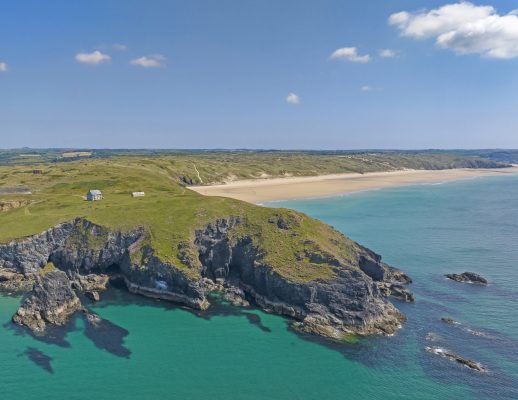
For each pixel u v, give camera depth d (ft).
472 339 218.18
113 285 285.64
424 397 172.55
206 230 304.09
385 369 191.31
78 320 233.55
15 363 191.42
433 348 208.95
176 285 262.06
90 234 299.79
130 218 311.68
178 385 178.29
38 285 240.32
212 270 295.48
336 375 186.60
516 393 174.81
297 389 176.96
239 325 231.91
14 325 225.35
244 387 177.78
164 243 285.84
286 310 245.24
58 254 299.17
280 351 205.77
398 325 232.94
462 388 178.09
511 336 221.46
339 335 221.25
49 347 205.46
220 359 198.08
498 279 305.73
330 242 296.51
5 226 309.22
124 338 215.92
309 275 250.57
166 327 228.43
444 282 299.38
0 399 167.84
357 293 238.68
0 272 285.43
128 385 177.68
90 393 172.45
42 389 174.19
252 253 283.59
